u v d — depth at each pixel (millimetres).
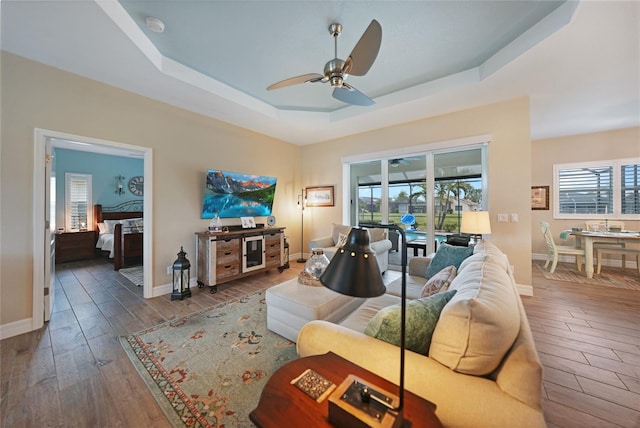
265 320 2531
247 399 1507
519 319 1044
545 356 1915
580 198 4977
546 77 2732
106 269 4484
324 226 5270
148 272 3156
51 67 2453
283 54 2604
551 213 5227
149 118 3180
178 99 3227
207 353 1959
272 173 4957
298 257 5551
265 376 1706
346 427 719
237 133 4289
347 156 4871
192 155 3646
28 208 2322
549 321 2463
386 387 885
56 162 5367
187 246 3590
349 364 1015
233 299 3119
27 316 2303
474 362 891
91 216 5777
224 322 2488
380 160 4586
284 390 876
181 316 2627
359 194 4945
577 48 2238
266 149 4828
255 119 3971
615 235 3756
